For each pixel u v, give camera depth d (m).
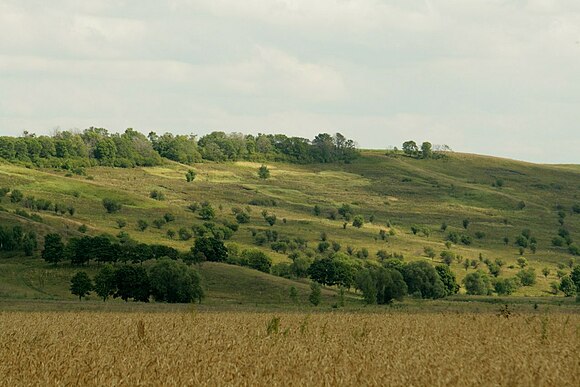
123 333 91.81
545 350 74.31
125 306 176.38
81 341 80.12
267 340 82.00
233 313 145.12
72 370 58.69
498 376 57.66
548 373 58.53
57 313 136.75
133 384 54.88
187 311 153.75
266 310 169.38
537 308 191.62
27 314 132.12
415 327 103.69
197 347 74.75
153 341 81.19
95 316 126.69
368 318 124.81
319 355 68.00
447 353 71.19
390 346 77.19
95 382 55.25
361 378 55.78
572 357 67.94
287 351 71.31
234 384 54.56
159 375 57.41
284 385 53.88
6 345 76.62
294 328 99.44
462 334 92.56
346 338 86.94
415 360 65.25
